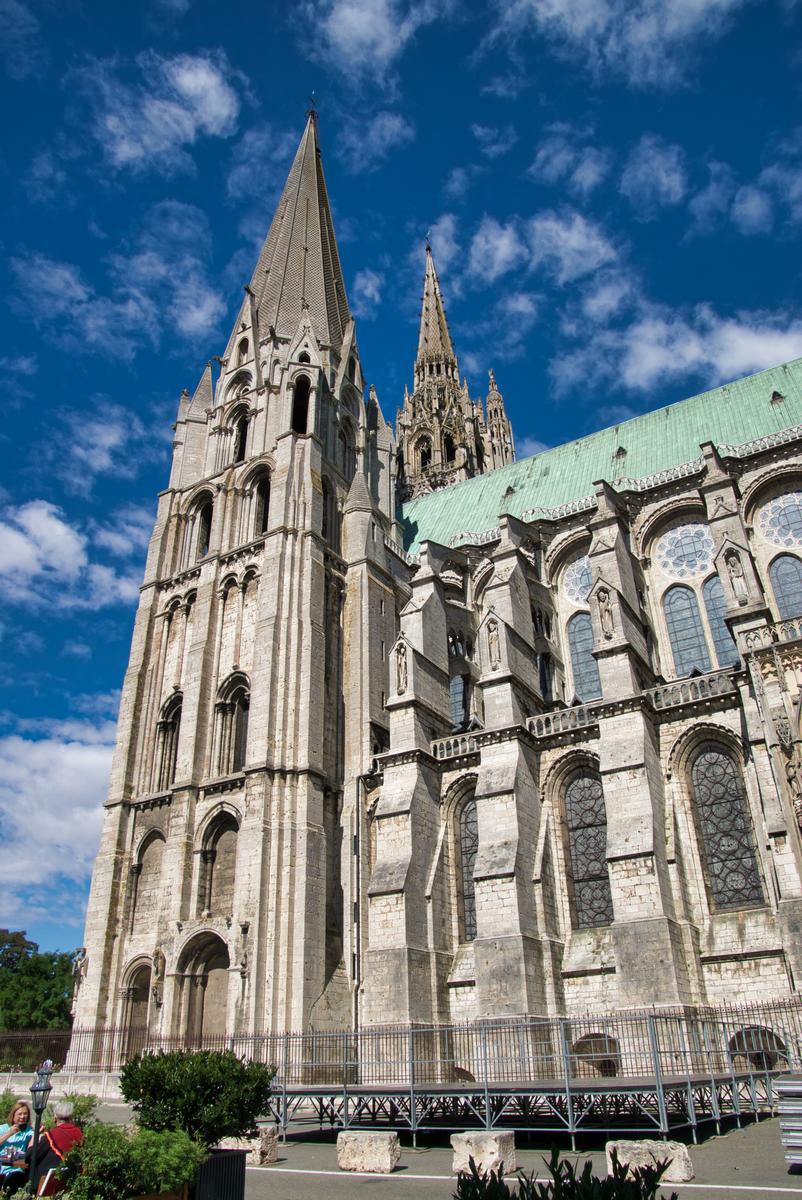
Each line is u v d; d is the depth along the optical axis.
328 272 69.62
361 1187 17.27
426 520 64.69
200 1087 18.16
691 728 36.44
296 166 77.06
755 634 33.38
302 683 44.88
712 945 32.75
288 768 42.44
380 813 40.31
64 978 87.69
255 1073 19.08
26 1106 16.69
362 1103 29.67
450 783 42.16
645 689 39.06
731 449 48.88
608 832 34.12
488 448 94.50
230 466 54.94
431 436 92.31
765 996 31.11
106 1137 13.34
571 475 58.34
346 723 47.16
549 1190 8.37
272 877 39.72
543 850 37.41
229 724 47.03
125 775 48.72
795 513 45.22
